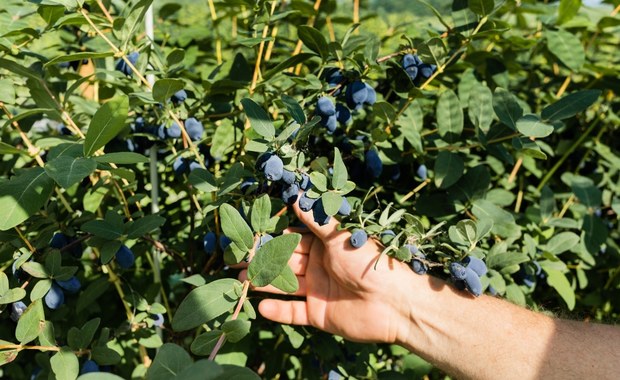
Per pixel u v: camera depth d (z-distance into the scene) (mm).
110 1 523
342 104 486
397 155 532
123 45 447
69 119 486
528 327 414
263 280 346
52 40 718
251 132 485
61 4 430
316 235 461
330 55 493
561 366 390
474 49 636
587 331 409
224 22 896
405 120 520
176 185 574
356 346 535
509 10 676
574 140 729
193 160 500
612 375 380
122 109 355
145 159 373
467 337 417
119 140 529
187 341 572
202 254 520
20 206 355
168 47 727
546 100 711
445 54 490
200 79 660
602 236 589
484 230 416
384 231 436
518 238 535
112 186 526
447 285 440
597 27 695
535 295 661
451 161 503
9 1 554
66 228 456
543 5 724
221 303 357
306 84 491
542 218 572
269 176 375
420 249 431
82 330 418
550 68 756
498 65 604
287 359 697
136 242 540
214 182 432
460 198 524
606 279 731
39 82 477
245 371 279
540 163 741
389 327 449
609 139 793
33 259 441
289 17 679
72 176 341
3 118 489
